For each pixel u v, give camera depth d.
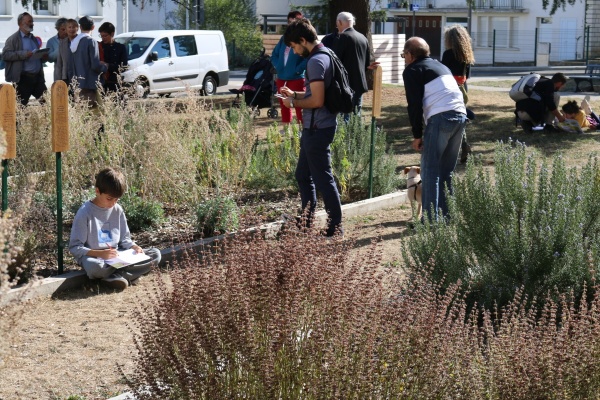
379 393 4.08
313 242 4.58
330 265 4.46
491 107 20.66
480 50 57.38
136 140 10.28
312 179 9.02
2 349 4.11
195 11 38.78
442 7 58.53
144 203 9.59
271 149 11.73
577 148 14.74
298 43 8.44
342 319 4.21
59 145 7.54
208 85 28.27
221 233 8.95
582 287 6.11
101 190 7.51
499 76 38.72
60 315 6.79
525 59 56.41
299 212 9.77
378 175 11.17
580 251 6.13
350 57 13.00
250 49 44.84
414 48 8.70
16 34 16.33
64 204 9.67
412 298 4.70
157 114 10.59
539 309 6.18
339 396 3.98
